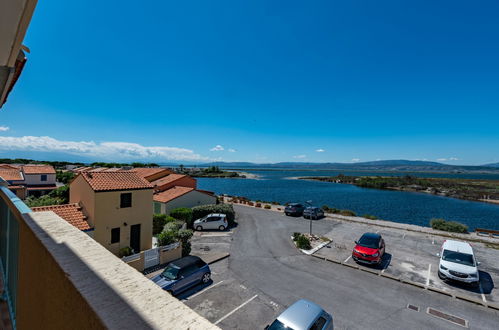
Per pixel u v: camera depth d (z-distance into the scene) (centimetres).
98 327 100
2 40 231
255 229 2425
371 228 2511
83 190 1588
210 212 2592
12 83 355
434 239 2133
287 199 5997
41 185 3781
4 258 412
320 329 732
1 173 3428
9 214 367
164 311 109
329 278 1350
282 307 1059
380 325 953
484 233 2328
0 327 322
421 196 7019
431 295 1180
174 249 1558
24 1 175
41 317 187
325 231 2369
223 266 1500
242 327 928
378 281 1322
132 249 1575
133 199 1653
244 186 9481
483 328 945
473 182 10681
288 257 1675
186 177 3300
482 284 1303
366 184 9675
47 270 174
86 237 203
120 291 123
